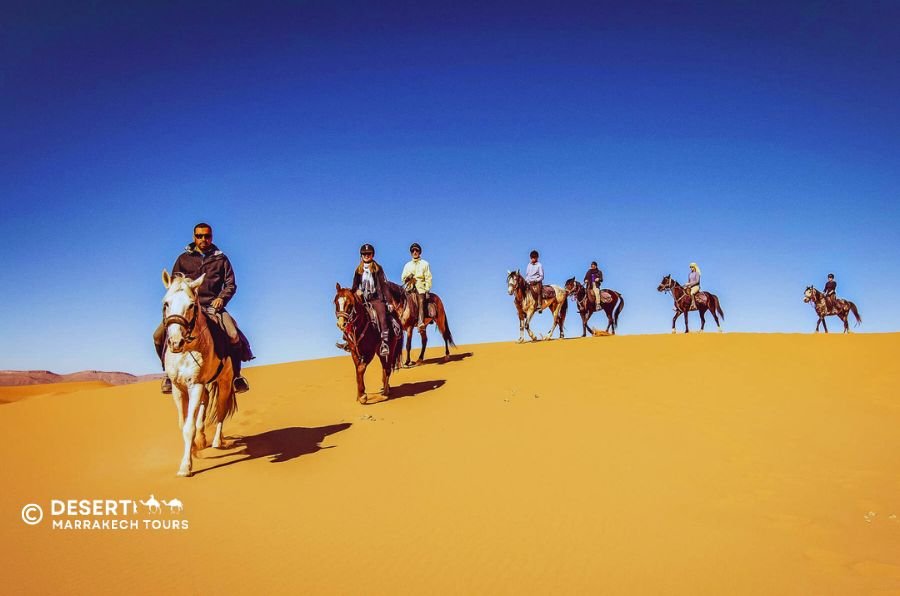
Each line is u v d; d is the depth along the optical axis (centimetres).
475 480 863
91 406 1688
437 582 559
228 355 1016
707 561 592
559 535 664
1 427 1473
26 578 588
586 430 1109
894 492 786
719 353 1748
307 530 700
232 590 552
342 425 1227
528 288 2317
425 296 1891
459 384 1586
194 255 1049
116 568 609
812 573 561
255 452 1048
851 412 1206
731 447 998
